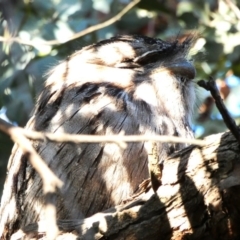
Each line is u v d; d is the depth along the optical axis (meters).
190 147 7.11
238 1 13.16
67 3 12.57
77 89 9.31
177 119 9.59
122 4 13.78
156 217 6.97
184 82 10.09
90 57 10.20
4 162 12.30
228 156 6.80
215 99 6.44
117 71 9.99
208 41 12.98
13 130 5.38
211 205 6.70
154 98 9.59
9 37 9.77
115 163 8.42
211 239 6.84
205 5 13.13
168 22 13.78
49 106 9.23
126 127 8.77
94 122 8.72
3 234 9.31
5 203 9.39
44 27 12.29
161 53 10.34
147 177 8.45
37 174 8.79
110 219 7.12
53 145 8.53
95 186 8.42
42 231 7.98
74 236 7.31
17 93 11.79
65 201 8.28
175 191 6.93
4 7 10.09
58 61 11.30
